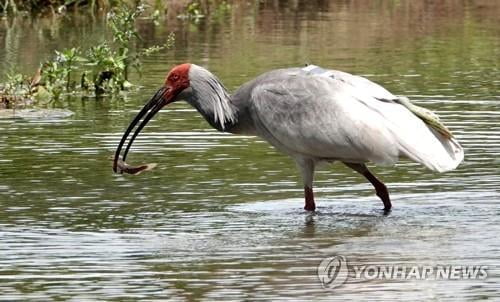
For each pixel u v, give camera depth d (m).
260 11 34.47
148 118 14.89
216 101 14.62
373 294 10.59
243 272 11.34
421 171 15.78
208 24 31.62
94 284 11.02
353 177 15.63
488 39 28.25
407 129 13.55
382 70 23.75
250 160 16.34
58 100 21.47
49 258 11.91
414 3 35.97
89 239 12.62
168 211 13.77
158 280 11.12
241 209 13.90
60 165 16.03
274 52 26.30
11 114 19.94
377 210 13.87
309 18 32.69
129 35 23.12
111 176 15.46
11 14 33.34
